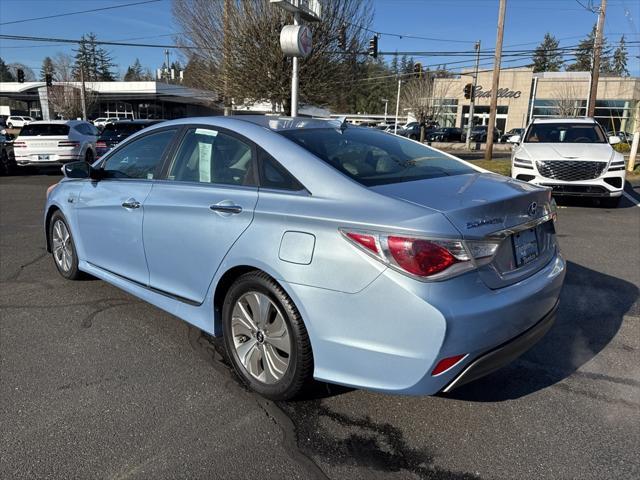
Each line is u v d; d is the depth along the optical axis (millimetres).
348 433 2789
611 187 9359
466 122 57875
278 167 3047
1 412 2912
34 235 7199
